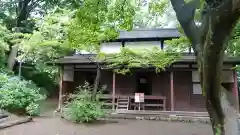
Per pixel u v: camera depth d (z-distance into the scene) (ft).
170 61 32.17
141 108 45.03
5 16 59.98
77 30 18.48
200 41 11.19
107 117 38.86
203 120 37.06
